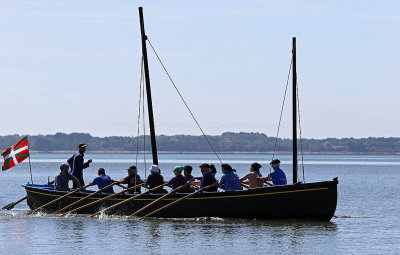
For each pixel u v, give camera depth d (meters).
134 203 76.50
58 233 64.69
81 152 83.50
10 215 80.12
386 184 181.75
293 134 88.94
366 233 66.38
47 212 82.31
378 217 83.31
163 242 59.38
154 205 75.56
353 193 137.62
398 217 83.56
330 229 68.19
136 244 58.28
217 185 73.75
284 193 70.25
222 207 72.38
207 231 65.69
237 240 60.44
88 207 79.56
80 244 58.28
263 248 56.59
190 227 68.38
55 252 54.38
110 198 77.75
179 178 75.56
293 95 89.12
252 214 71.56
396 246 58.50
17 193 129.62
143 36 90.62
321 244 58.97
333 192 69.50
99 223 72.06
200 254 53.94
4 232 65.38
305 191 69.88
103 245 57.81
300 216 71.00
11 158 88.69
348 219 79.69
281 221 71.62
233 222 71.75
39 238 61.56
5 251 54.78
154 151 90.62
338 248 57.12
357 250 56.28
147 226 69.31
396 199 119.06
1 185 162.25
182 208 74.06
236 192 71.50
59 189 81.56
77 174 83.12
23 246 57.19
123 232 65.25
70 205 79.44
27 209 93.00
